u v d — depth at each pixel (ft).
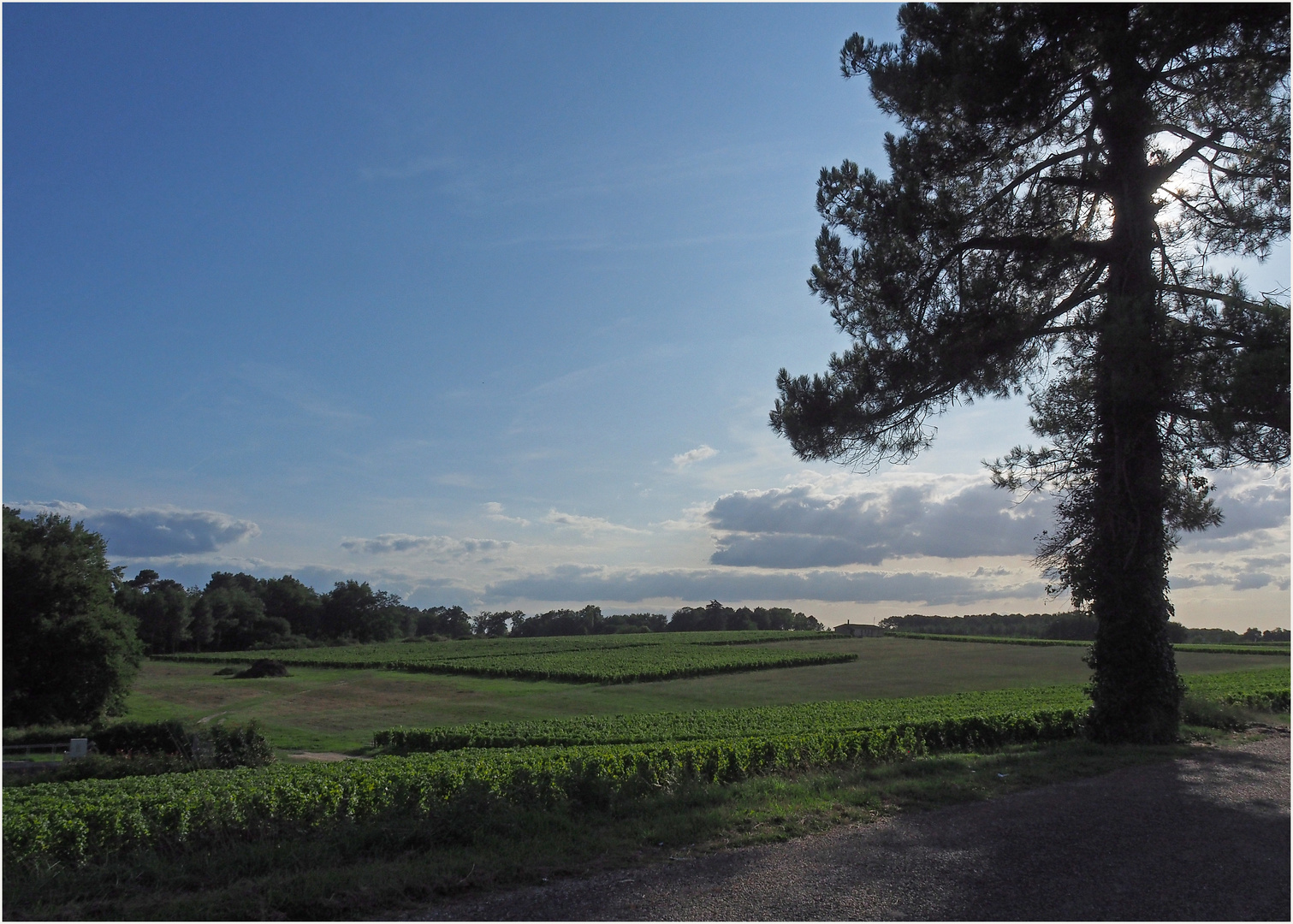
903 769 41.65
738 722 94.07
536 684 183.83
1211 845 26.61
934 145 58.70
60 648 147.02
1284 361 44.24
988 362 56.95
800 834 28.37
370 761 54.49
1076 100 56.65
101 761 81.92
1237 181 54.54
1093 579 54.49
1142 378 48.96
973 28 54.65
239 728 93.66
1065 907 21.17
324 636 485.56
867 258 59.67
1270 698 73.46
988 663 193.06
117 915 21.97
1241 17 48.32
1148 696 52.90
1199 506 54.13
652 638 316.81
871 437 63.31
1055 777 38.75
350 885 23.41
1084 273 61.11
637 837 28.58
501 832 29.63
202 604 390.83
